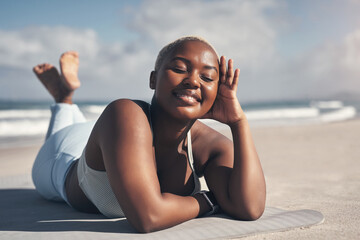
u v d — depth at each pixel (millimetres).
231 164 2039
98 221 2059
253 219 1918
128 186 1638
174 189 2000
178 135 1854
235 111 1962
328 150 6219
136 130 1688
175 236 1648
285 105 59094
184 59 1683
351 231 1758
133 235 1667
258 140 8609
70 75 3783
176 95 1696
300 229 1807
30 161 6207
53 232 1804
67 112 3605
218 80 1812
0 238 1728
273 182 3494
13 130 13609
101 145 1744
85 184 2061
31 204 2797
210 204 1988
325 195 2793
